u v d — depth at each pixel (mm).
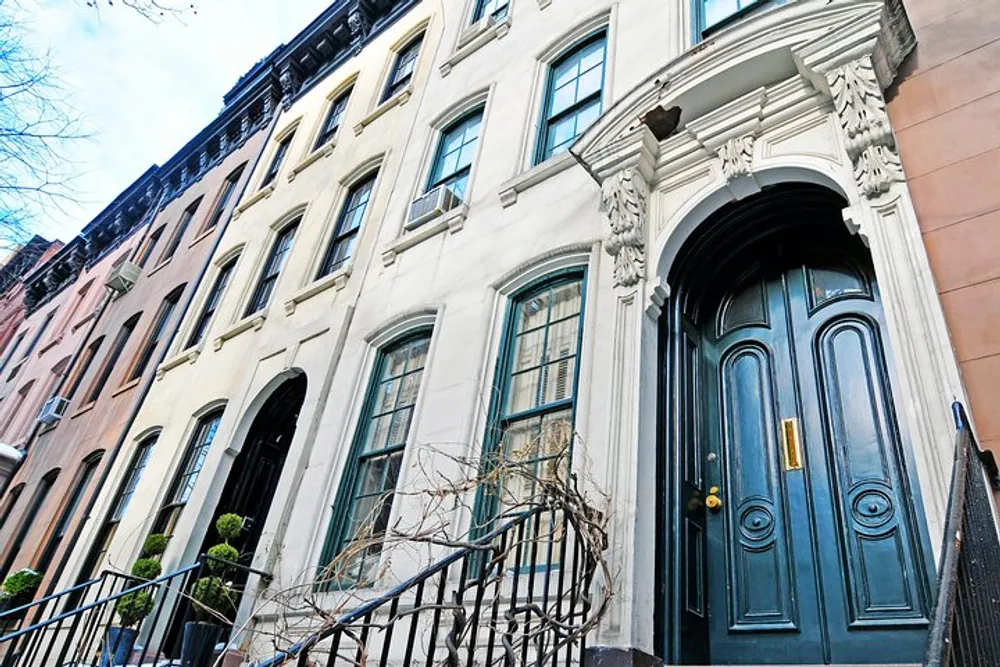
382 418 6801
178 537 7914
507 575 4562
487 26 9562
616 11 7535
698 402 4871
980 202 3643
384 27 13016
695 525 4375
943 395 3225
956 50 4270
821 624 3730
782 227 5023
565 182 6426
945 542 1965
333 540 6207
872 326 4371
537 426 5230
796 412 4465
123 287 15727
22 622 9289
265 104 15516
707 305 5355
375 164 10117
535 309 5992
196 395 10016
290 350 8508
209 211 14656
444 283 6969
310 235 10258
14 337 22344
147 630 7117
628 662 3445
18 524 12227
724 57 4953
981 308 3363
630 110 5422
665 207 5254
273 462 8797
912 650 3379
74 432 13086
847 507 3955
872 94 4176
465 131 8852
